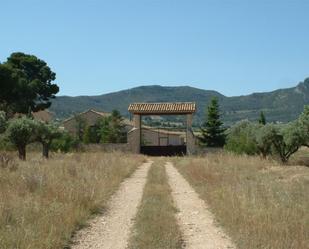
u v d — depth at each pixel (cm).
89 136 8200
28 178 1759
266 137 3903
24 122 3656
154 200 1820
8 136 3609
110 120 8481
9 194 1518
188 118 6259
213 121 7444
